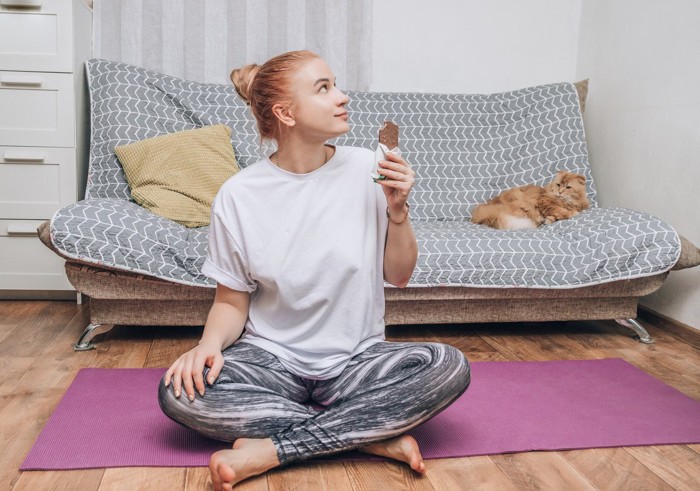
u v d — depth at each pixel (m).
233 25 3.00
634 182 2.84
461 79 3.28
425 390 1.28
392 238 1.37
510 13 3.28
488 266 2.18
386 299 2.18
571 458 1.40
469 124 2.98
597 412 1.65
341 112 1.28
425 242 2.19
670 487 1.29
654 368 2.06
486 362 2.04
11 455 1.35
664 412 1.66
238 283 1.40
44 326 2.34
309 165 1.35
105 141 2.57
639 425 1.57
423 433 1.49
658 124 2.67
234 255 1.36
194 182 2.47
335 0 3.05
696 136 2.43
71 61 2.57
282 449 1.24
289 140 1.33
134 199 2.43
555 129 2.98
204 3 2.96
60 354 2.04
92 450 1.36
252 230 1.33
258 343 1.42
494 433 1.50
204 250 2.07
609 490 1.27
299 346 1.40
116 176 2.54
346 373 1.40
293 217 1.33
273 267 1.32
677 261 2.24
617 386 1.85
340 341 1.38
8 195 2.61
